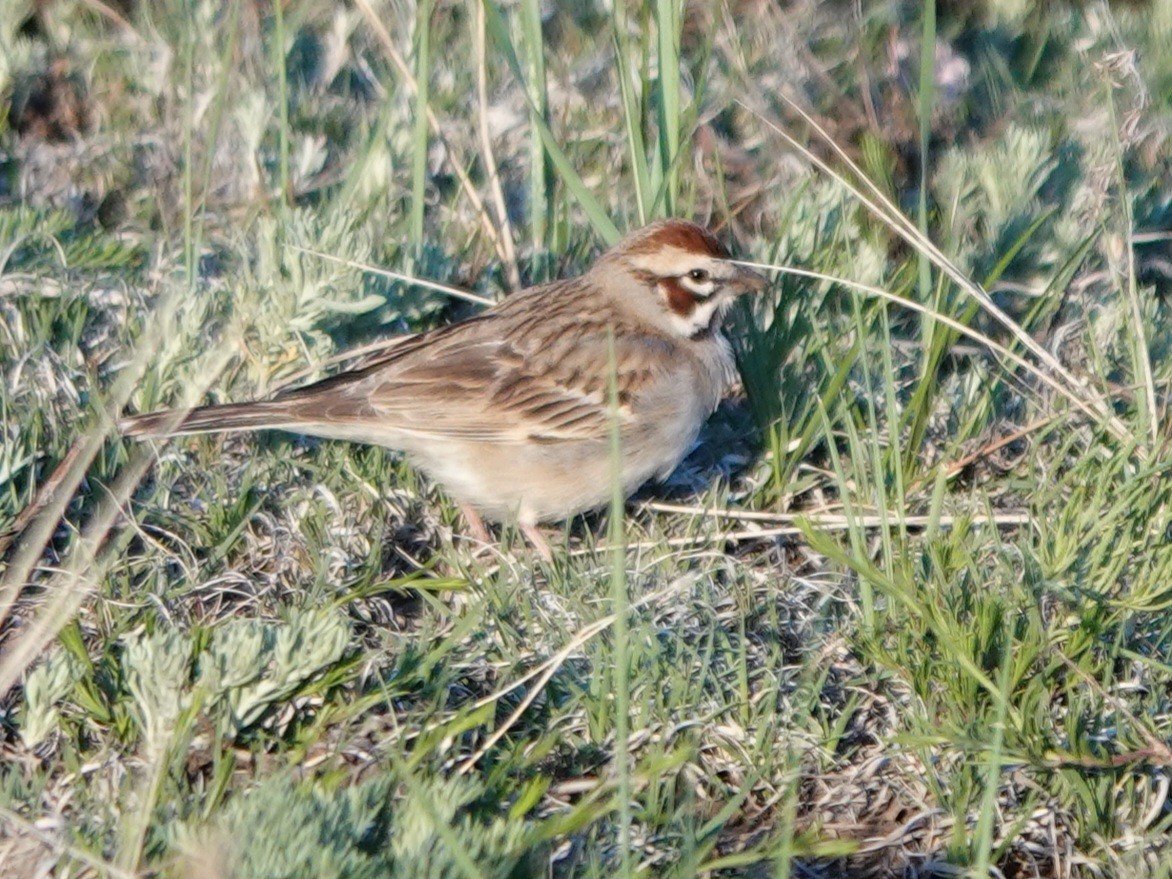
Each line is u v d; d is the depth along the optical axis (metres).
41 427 10.36
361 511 10.49
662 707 8.73
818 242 12.42
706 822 8.29
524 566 10.07
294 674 8.16
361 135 13.62
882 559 10.09
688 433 11.19
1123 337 11.86
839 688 9.19
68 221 12.14
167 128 13.39
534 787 7.89
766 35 14.67
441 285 11.58
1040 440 10.66
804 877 8.10
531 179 12.75
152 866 7.14
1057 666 8.82
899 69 14.71
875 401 11.53
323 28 14.64
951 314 11.80
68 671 8.20
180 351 10.80
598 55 14.47
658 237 11.38
